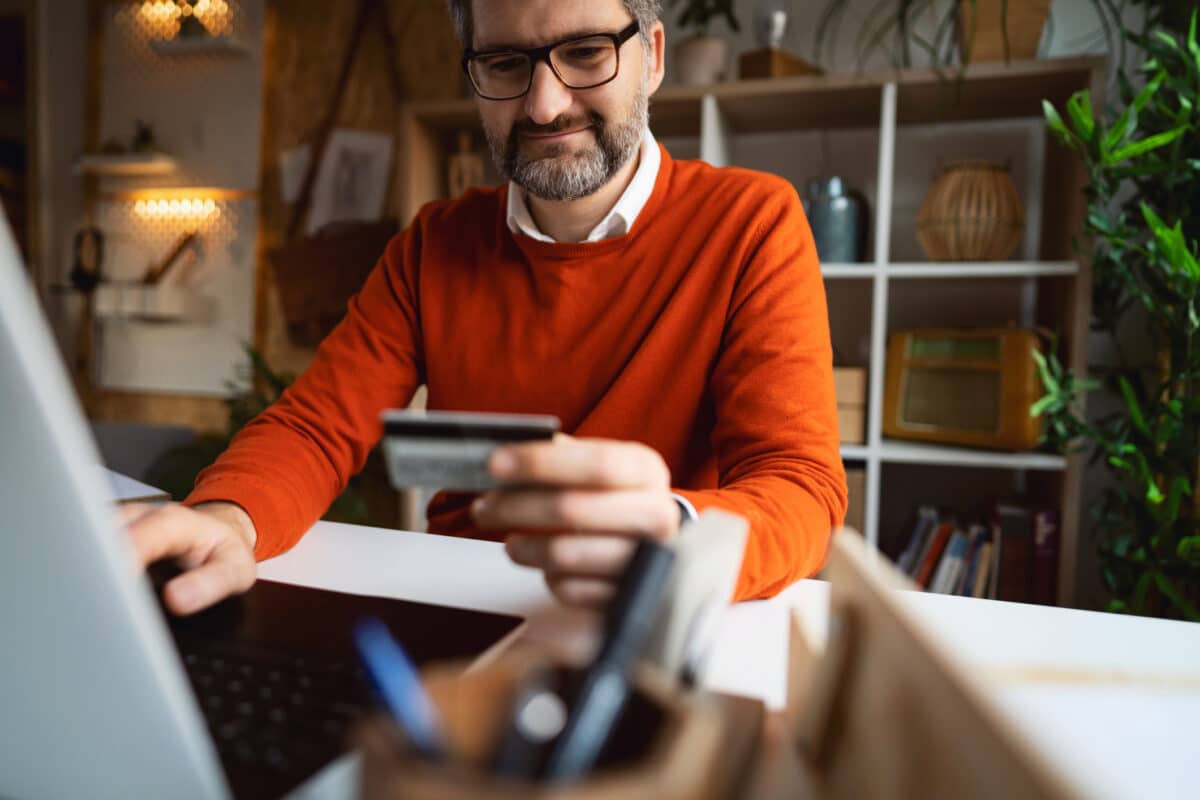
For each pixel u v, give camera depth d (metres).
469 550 0.76
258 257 2.99
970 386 1.92
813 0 2.27
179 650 0.44
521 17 0.98
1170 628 0.57
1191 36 1.50
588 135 1.03
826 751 0.32
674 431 1.04
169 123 3.08
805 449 0.82
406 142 2.22
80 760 0.29
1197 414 1.51
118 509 0.61
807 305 0.98
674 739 0.21
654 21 1.07
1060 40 2.08
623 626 0.25
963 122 2.16
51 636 0.27
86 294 3.19
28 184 3.28
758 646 0.53
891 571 0.31
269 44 2.92
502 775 0.21
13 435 0.25
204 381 3.08
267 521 0.73
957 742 0.21
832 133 2.26
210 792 0.28
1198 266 1.42
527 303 1.11
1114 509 1.72
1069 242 1.81
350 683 0.40
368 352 1.14
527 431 0.38
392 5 2.74
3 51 3.38
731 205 1.07
